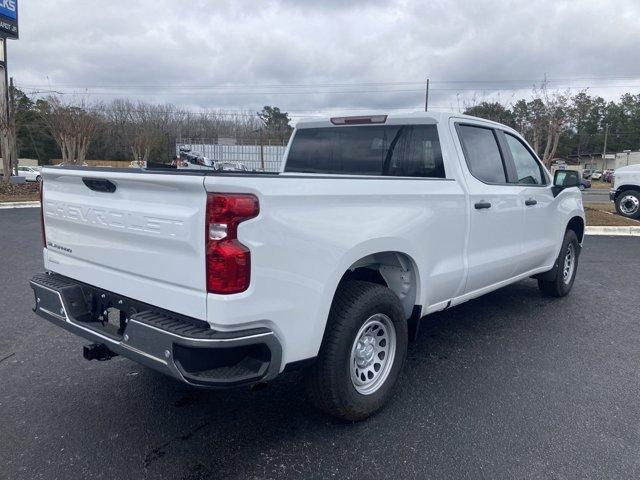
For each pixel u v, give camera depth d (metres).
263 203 2.65
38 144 63.22
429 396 3.84
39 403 3.67
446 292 4.21
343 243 3.10
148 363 2.76
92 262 3.32
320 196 2.97
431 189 3.88
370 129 4.71
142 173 2.79
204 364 2.65
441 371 4.29
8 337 4.91
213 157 36.69
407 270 3.85
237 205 2.55
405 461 3.03
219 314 2.58
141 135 48.47
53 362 4.37
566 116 20.55
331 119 4.89
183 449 3.13
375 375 3.56
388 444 3.20
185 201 2.65
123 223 2.97
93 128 31.56
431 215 3.85
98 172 3.03
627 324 5.56
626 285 7.30
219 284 2.57
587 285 7.28
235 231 2.57
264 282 2.69
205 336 2.58
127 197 2.95
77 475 2.86
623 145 89.81
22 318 5.45
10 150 22.81
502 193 4.74
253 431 3.34
